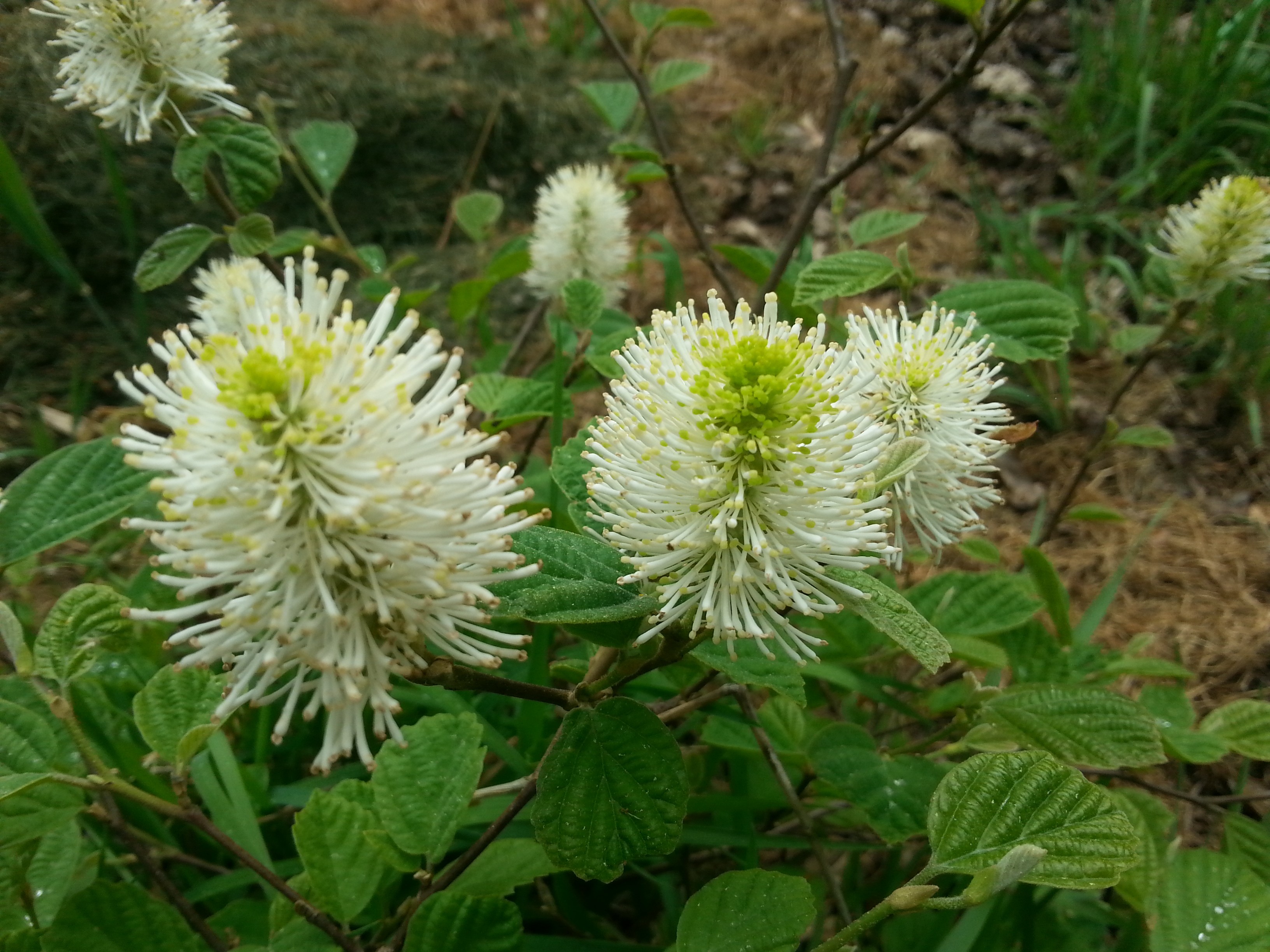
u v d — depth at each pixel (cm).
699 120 51
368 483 10
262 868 14
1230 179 24
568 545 14
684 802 13
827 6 27
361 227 44
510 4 52
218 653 10
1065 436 38
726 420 12
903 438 14
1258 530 34
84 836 19
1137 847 12
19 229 30
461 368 38
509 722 21
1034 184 49
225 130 22
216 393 10
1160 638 30
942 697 21
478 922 14
